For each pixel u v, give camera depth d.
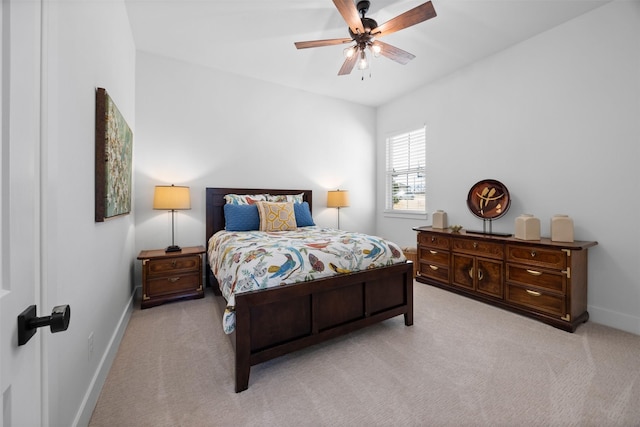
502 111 2.98
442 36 2.72
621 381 1.51
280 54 3.07
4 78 0.50
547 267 2.25
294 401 1.39
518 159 2.85
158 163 3.10
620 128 2.19
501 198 2.95
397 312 2.17
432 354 1.81
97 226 1.51
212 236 3.21
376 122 4.77
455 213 3.52
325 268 1.83
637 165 2.11
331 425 1.24
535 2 2.24
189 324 2.28
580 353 1.80
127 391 1.46
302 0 2.23
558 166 2.55
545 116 2.64
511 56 2.89
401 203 4.39
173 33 2.68
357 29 2.03
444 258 3.14
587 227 2.37
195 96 3.30
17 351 0.51
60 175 1.01
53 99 0.73
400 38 2.75
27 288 0.54
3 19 0.50
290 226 3.14
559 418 1.26
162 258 2.70
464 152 3.38
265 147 3.78
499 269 2.60
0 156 0.48
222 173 3.48
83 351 1.26
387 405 1.36
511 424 1.23
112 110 1.65
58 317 0.53
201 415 1.29
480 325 2.24
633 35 2.11
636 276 2.12
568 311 2.12
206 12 2.37
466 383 1.51
